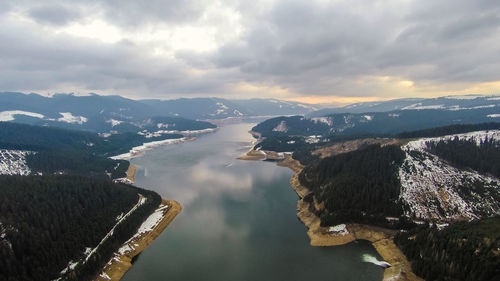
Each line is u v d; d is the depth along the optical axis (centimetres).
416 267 7569
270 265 8450
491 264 6519
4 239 7581
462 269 6812
